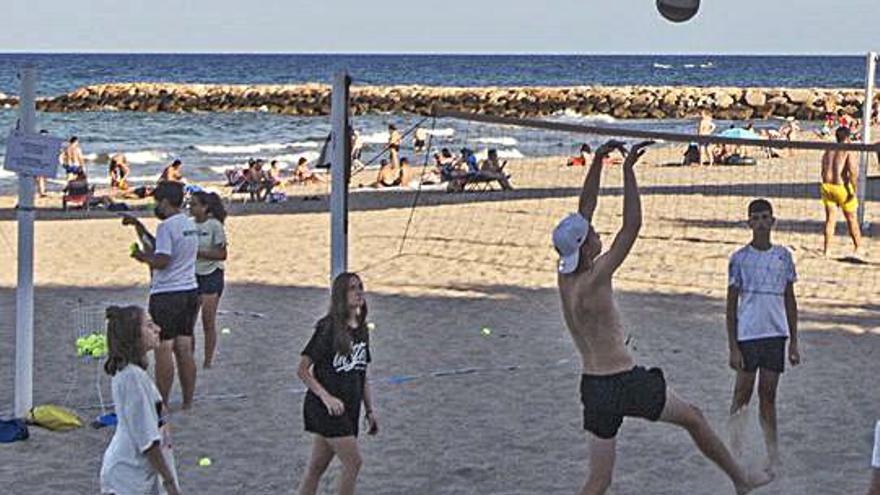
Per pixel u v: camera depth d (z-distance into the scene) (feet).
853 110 217.56
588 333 19.84
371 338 37.76
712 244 57.00
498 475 24.53
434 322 40.34
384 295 45.55
